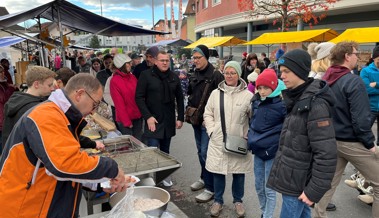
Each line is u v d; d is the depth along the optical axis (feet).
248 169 10.34
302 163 6.41
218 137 10.27
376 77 15.21
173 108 12.57
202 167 12.55
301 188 6.45
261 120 9.02
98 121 12.64
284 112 8.78
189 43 55.42
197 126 12.20
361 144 8.57
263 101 8.90
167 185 13.29
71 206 5.02
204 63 11.64
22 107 8.98
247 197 12.26
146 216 5.46
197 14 94.89
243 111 10.04
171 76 12.32
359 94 8.27
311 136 6.17
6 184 4.65
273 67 29.84
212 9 75.66
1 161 4.79
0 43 34.78
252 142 9.18
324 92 6.18
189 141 20.57
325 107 6.12
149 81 11.85
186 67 55.16
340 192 12.68
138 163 7.51
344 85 8.47
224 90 10.36
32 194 4.65
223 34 77.56
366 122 8.30
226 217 10.73
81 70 36.22
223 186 10.74
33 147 4.36
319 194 6.11
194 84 11.99
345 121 8.60
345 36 19.26
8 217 4.66
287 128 6.73
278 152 7.04
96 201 7.17
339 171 9.09
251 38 59.72
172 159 7.77
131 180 6.05
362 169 8.78
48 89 9.51
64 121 4.66
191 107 12.01
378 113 15.61
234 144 9.90
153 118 11.84
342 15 43.68
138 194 6.76
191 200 12.15
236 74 10.12
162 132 12.16
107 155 8.13
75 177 4.45
